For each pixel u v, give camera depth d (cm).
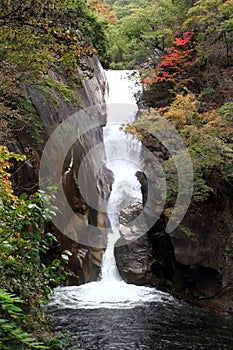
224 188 1036
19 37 576
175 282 1080
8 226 338
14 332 199
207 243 1002
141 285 1152
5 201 385
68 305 946
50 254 1015
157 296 1050
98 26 1027
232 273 957
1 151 514
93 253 1186
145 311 923
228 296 939
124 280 1181
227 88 1232
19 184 853
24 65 686
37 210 332
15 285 336
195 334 788
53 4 602
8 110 751
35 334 348
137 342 743
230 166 983
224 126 1017
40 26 555
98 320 852
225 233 1003
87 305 952
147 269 1166
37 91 1066
